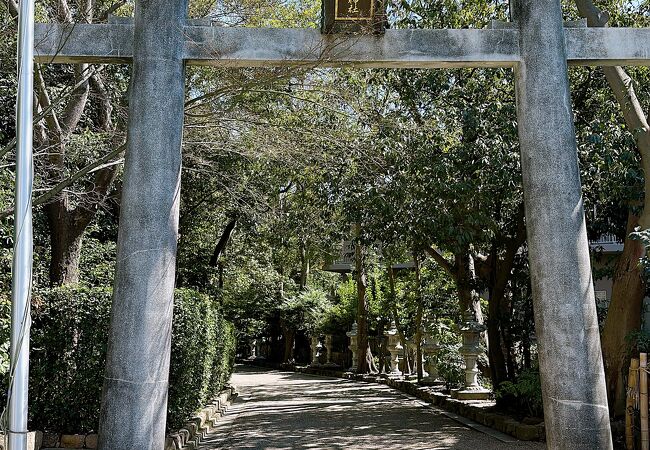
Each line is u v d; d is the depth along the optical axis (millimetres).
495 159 8359
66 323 7203
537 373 8688
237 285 24719
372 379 18922
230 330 15062
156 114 4828
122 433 4520
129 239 4703
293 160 8547
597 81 9289
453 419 10484
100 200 9375
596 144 8094
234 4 7996
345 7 4977
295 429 9828
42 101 7859
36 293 7195
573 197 4945
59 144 8062
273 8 8375
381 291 20203
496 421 9320
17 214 3885
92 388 7152
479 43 5137
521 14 5180
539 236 4941
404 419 10727
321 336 23938
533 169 5012
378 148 8711
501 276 10078
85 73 8383
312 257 23984
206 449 8227
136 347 4598
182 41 5027
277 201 14477
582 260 4898
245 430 9797
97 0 9094
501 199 9148
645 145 7773
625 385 8039
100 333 7199
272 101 8977
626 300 8180
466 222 9297
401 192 9164
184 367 7730
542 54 5082
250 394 15656
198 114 7773
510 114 8625
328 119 8531
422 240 10062
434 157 8891
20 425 3758
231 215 16062
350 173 9898
